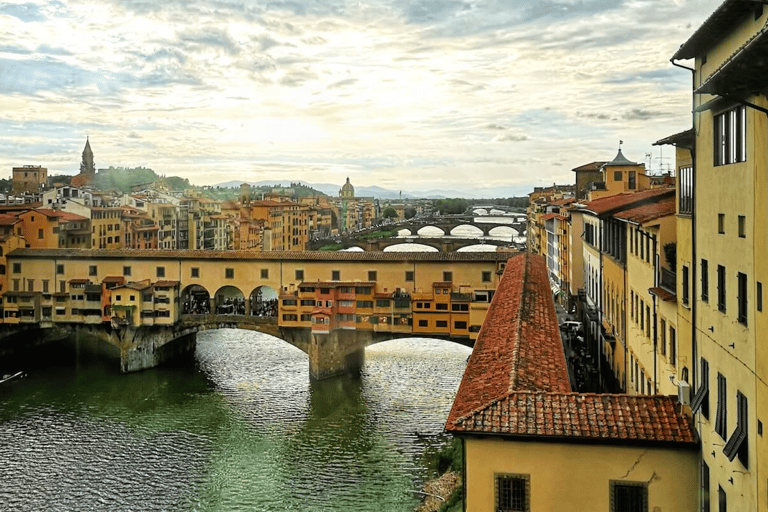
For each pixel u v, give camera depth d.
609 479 24.17
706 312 23.72
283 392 85.25
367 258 96.44
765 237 17.77
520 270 64.44
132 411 77.81
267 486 56.44
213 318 98.69
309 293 94.62
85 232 130.38
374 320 93.62
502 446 24.66
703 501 23.36
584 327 76.12
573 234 92.50
